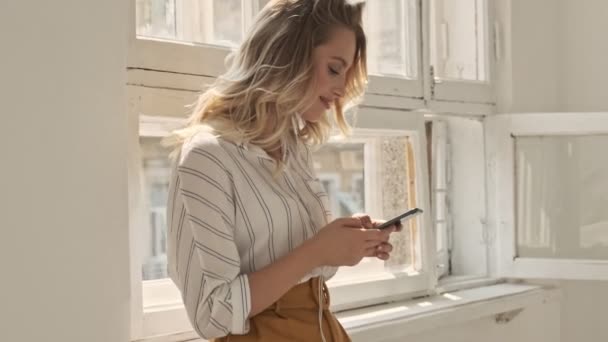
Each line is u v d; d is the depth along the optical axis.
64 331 1.47
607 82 2.98
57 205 1.46
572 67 3.07
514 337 2.82
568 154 2.84
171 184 1.43
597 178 2.80
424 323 2.30
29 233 1.43
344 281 2.37
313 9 1.52
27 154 1.43
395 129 2.49
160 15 1.90
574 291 3.05
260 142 1.48
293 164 1.60
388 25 2.56
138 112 1.74
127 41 1.71
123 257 1.56
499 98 2.91
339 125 1.71
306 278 1.51
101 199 1.53
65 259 1.48
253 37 1.54
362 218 1.58
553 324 3.02
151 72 1.77
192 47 1.87
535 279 2.94
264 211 1.44
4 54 1.40
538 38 3.01
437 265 2.74
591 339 3.03
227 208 1.39
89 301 1.51
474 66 2.91
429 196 2.60
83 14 1.51
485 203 2.91
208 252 1.34
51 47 1.46
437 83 2.67
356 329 2.09
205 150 1.39
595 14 3.00
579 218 2.84
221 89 1.54
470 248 2.94
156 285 1.89
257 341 1.43
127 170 1.58
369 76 2.40
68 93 1.48
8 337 1.40
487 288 2.78
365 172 2.67
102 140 1.53
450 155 2.98
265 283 1.37
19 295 1.42
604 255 2.80
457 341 2.55
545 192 2.86
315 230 1.56
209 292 1.33
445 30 2.82
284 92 1.47
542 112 3.02
